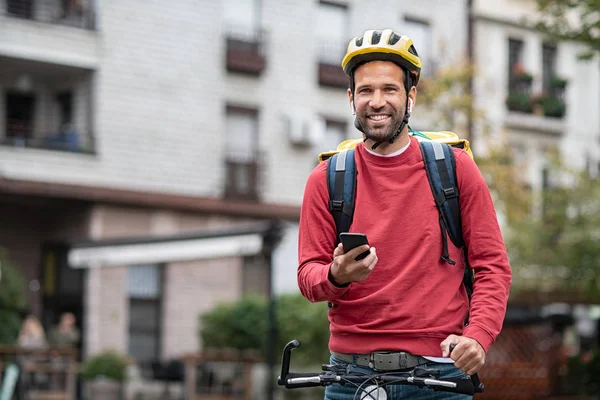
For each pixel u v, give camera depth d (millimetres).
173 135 27906
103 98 26734
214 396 20875
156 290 27344
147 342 27141
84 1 26797
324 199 4230
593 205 21656
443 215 4133
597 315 29500
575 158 37594
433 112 25859
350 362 4133
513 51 36031
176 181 27906
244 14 29594
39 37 25719
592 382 18469
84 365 23234
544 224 21562
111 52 26906
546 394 18047
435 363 4055
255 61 29359
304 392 20547
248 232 18047
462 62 26234
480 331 3943
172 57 28000
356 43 4113
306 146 30203
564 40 14570
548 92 37250
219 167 28672
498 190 24391
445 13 33656
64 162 26094
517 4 35844
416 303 4059
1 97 26516
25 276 26516
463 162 4191
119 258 20062
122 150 27016
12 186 25203
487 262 4121
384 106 4066
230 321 23547
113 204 26688
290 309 21484
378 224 4129
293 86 30188
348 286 3939
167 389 24078
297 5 30422
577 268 20453
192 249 18828
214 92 28703
